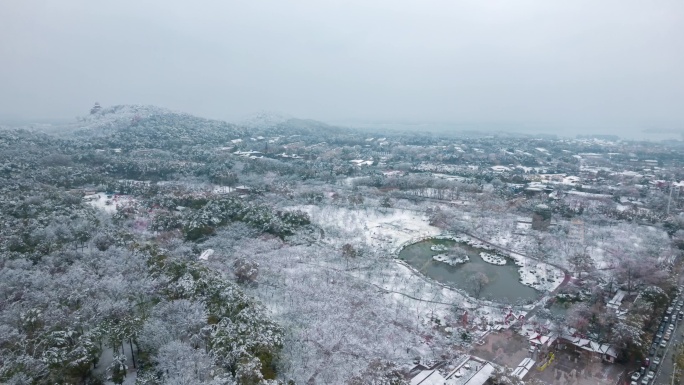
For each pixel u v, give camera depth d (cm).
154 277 16825
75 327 12988
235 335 13350
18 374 10825
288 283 19450
